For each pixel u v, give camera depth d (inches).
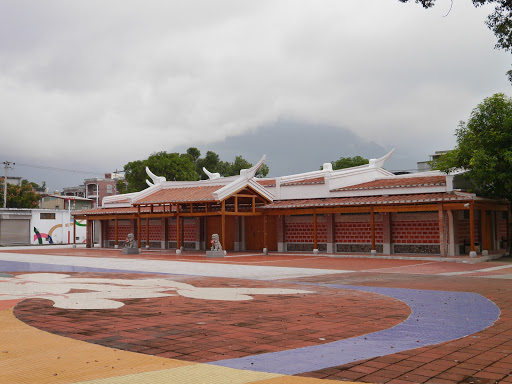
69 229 2404.0
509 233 1162.6
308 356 265.0
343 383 216.8
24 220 2237.9
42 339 304.2
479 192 1114.1
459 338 312.3
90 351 272.5
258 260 1109.7
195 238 1557.6
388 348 284.5
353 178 1339.8
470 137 1033.5
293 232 1357.0
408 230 1147.3
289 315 397.7
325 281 678.5
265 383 215.3
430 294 530.9
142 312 413.1
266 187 1411.2
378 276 740.0
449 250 1069.8
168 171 2415.1
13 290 575.2
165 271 861.8
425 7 590.6
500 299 490.3
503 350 279.7
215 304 461.1
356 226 1231.5
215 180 1391.5
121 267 958.4
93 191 3853.3
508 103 1024.9
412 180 1214.3
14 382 212.8
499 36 636.1
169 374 227.3
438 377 226.8
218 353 271.4
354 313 407.8
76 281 689.0
